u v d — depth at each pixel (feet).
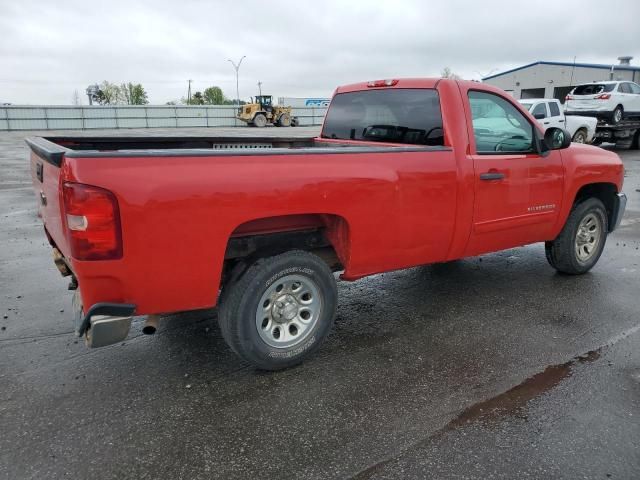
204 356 12.15
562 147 15.08
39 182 11.36
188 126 171.83
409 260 12.91
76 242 8.60
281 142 18.38
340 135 17.21
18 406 10.02
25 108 147.54
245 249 11.01
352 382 11.06
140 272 9.11
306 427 9.49
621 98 66.13
